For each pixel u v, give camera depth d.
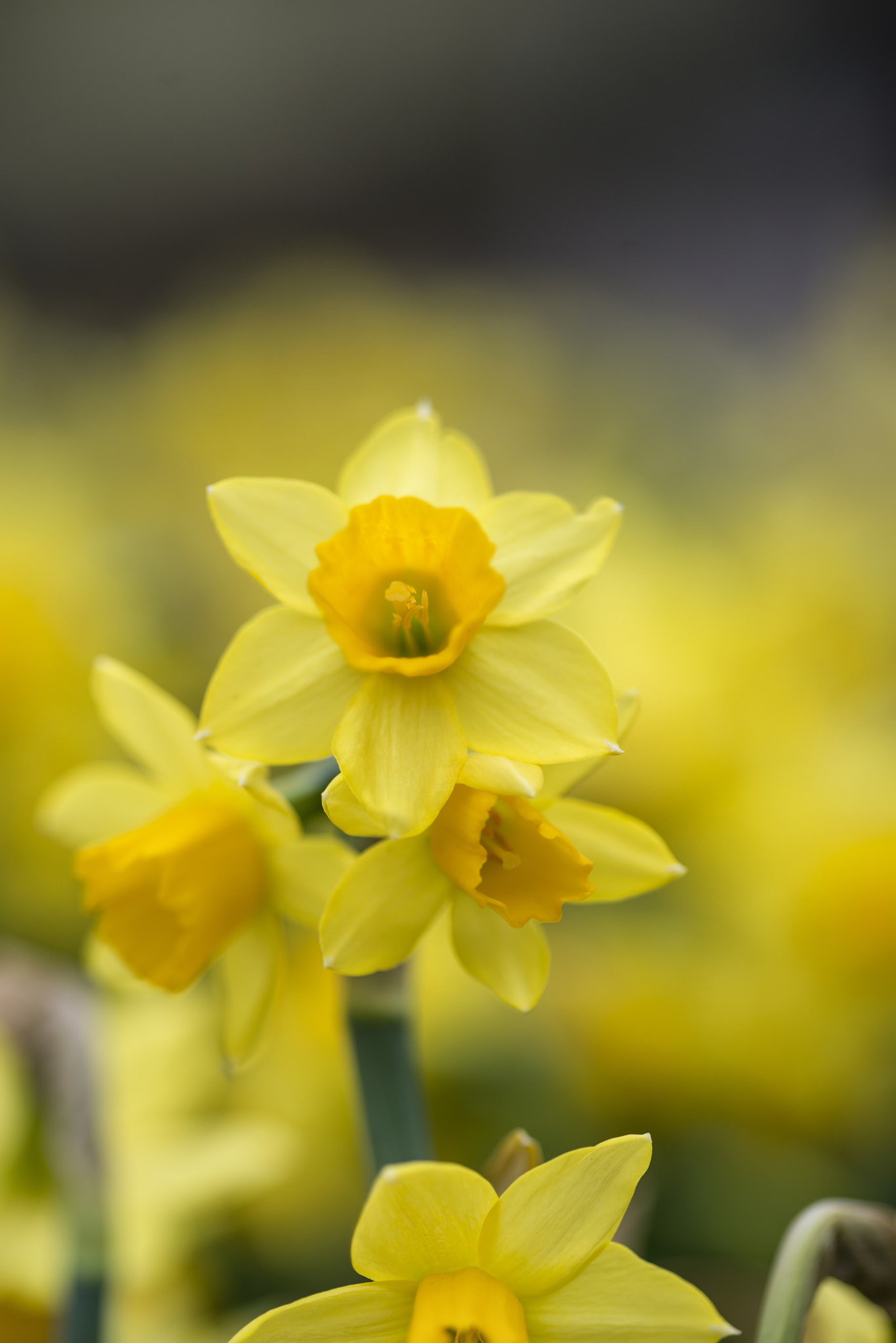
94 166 3.92
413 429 0.56
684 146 3.94
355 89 4.08
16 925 1.00
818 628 1.04
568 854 0.54
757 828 0.91
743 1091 0.87
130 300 3.95
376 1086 0.55
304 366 1.80
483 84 4.12
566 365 2.23
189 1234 0.73
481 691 0.54
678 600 1.04
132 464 1.73
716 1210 0.86
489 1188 0.53
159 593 1.17
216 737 0.54
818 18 3.81
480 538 0.55
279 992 0.57
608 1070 0.88
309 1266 0.88
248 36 3.91
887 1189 0.87
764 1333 0.53
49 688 1.01
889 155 3.73
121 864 0.56
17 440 1.41
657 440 1.75
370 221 4.16
